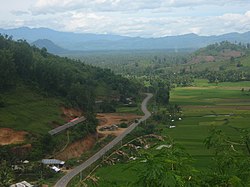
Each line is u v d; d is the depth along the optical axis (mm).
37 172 72812
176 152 12906
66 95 122938
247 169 15328
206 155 80562
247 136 18406
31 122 95562
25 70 118500
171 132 114062
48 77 120250
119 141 102938
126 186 12445
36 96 111688
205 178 12867
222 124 124062
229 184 12820
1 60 104562
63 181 68812
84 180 13469
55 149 87688
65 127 100750
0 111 94812
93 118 116125
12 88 108875
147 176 11266
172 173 11227
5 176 66500
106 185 13688
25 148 82562
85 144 99625
